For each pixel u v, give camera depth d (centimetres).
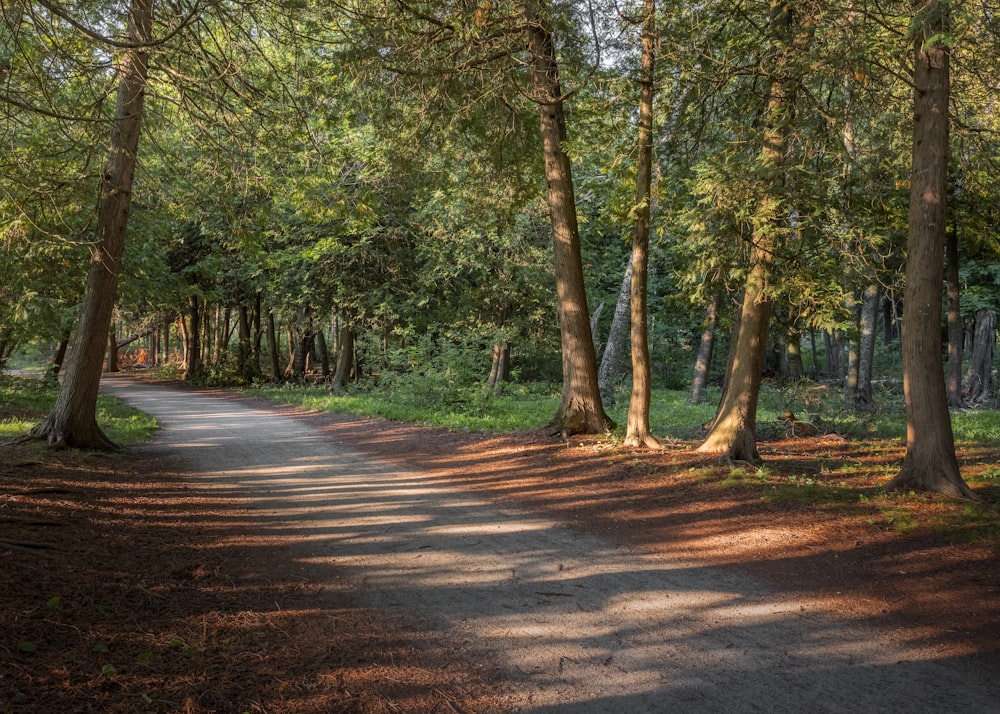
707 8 1071
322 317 3131
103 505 815
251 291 3706
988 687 409
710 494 925
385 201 2595
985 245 1356
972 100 1109
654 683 419
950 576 586
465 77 1312
